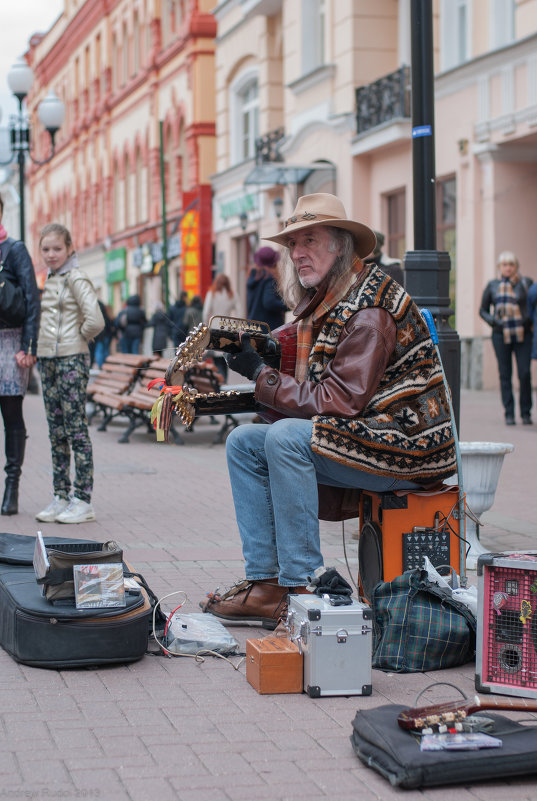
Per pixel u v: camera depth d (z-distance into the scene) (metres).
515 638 3.92
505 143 18.53
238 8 30.27
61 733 3.56
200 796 3.10
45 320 7.47
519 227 19.08
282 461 4.54
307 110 25.08
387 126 21.02
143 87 41.44
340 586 4.23
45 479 9.79
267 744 3.51
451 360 6.55
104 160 48.47
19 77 18.20
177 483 9.59
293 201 26.02
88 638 4.23
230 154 31.78
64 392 7.47
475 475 6.09
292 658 4.02
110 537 6.97
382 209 22.84
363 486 4.62
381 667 4.33
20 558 4.81
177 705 3.87
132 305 24.14
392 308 4.52
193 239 33.53
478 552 6.21
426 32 6.69
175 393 4.59
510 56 18.02
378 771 3.28
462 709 3.40
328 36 23.81
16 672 4.20
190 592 5.44
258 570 4.88
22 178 18.66
